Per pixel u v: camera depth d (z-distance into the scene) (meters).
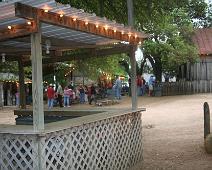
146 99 25.88
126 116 7.53
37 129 5.20
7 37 5.27
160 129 12.28
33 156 5.24
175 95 29.16
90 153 6.27
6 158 5.54
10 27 5.20
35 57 5.08
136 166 7.82
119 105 21.83
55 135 5.41
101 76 28.95
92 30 6.13
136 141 7.94
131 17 11.47
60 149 5.53
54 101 24.05
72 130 5.75
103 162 6.66
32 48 5.09
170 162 8.07
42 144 5.20
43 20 5.07
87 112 7.95
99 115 7.01
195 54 27.98
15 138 5.39
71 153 5.76
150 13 13.15
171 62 28.02
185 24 28.84
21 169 5.41
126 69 31.59
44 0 4.65
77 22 5.71
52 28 6.04
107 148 6.77
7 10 4.69
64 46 8.15
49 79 28.22
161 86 29.45
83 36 6.95
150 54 28.84
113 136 7.00
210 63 30.83
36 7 4.88
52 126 5.56
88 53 8.42
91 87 25.34
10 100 28.28
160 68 31.58
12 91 28.34
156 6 13.26
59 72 28.31
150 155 8.74
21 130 5.24
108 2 12.62
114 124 7.06
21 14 4.70
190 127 12.30
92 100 26.12
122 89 33.06
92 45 8.16
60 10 5.11
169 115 15.79
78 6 11.75
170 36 26.98
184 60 27.50
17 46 7.88
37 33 5.04
